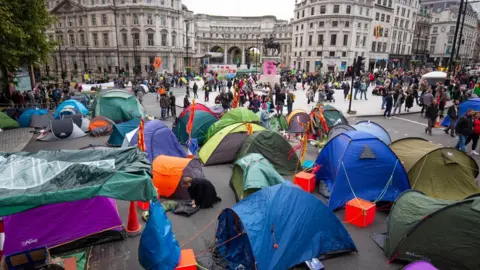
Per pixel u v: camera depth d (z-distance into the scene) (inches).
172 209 302.0
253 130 448.8
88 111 747.4
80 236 240.5
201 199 306.2
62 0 2522.1
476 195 235.1
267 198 226.5
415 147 362.9
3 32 536.7
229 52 4244.6
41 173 196.4
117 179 192.4
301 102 995.9
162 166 326.0
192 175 319.0
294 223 220.8
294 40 2938.0
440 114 724.0
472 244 203.8
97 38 2508.6
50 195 176.2
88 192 183.5
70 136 563.2
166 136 419.2
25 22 623.8
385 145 319.6
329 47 2546.8
